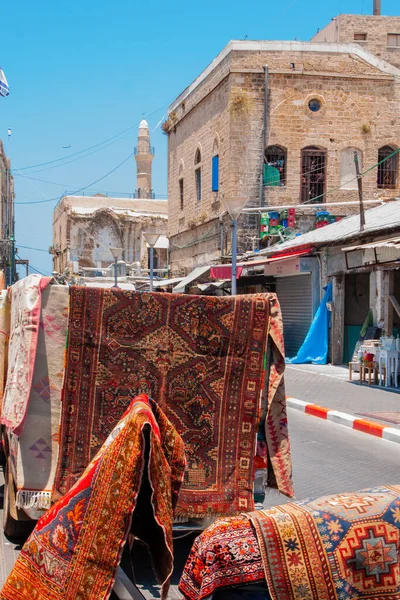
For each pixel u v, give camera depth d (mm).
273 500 7055
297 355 21078
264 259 23641
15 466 5168
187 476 5043
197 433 5094
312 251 21344
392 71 29297
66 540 3486
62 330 5180
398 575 3182
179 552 5457
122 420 3771
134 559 5262
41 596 3453
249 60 28609
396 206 21703
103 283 45281
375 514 3273
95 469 3555
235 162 28750
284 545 3221
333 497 3420
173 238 39531
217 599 3355
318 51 28922
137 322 5102
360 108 29188
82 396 5004
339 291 20578
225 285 27734
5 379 6125
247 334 5195
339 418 11742
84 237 60438
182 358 5113
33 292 5156
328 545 3201
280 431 5312
